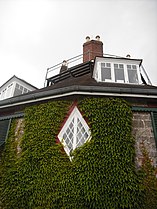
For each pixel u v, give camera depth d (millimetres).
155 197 5031
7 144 6605
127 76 8688
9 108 7465
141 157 5578
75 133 6004
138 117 6223
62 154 5715
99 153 5406
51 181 5348
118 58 9062
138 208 4844
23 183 5617
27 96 6816
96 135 5672
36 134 6211
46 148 5855
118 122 5867
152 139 5871
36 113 6621
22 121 6914
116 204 4836
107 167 5215
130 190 4992
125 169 5207
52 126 6164
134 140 5770
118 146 5496
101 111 6047
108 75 8719
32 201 5285
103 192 4945
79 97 6480
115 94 6277
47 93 6539
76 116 6270
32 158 5852
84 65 10891
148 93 6246
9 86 11617
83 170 5250
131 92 6227
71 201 4980
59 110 6395
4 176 6020
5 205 5570
